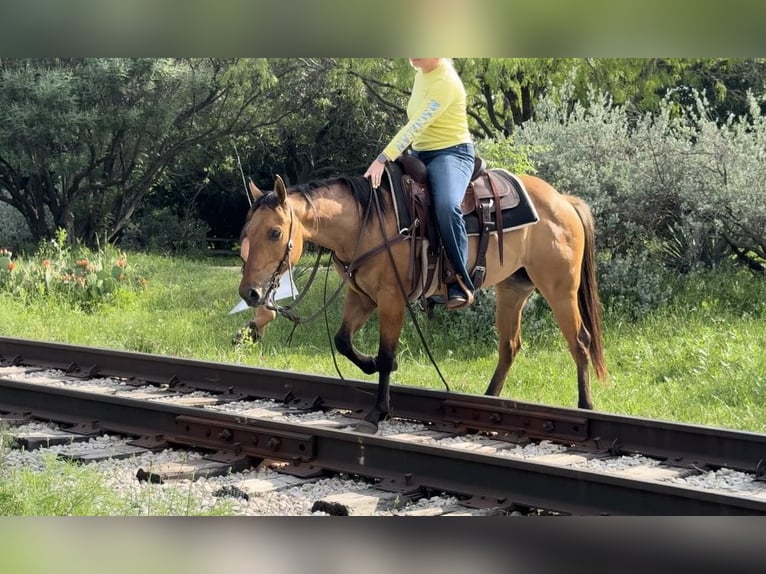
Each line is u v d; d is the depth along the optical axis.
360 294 7.27
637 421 6.37
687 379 9.22
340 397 7.73
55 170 20.62
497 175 7.30
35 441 6.46
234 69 19.67
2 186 24.11
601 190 12.82
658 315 11.51
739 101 18.09
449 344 11.38
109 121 20.47
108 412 7.11
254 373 8.19
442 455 5.54
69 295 14.46
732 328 10.73
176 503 5.18
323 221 6.71
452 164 6.84
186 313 14.16
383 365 7.00
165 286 16.97
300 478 5.83
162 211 26.31
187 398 8.01
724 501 4.61
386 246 6.82
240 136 24.19
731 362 9.44
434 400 7.38
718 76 17.42
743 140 12.85
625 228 12.81
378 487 5.56
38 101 19.67
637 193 12.76
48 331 12.30
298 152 25.31
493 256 7.14
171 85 21.09
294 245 6.52
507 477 5.34
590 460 6.24
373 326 12.63
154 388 8.58
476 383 9.24
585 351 7.51
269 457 6.14
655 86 16.38
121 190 23.72
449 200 6.73
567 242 7.41
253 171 26.81
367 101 22.38
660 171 12.84
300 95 22.88
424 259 6.87
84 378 9.00
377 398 7.11
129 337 11.98
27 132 19.75
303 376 7.89
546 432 6.78
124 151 22.50
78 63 20.17
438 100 6.75
